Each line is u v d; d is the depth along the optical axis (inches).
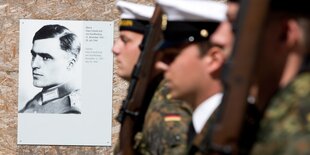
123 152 188.2
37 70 327.0
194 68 143.1
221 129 98.5
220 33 108.5
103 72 326.3
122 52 207.5
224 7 150.1
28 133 328.2
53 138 328.2
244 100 96.8
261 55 99.0
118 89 326.6
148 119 169.8
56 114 327.3
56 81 326.6
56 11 326.3
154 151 166.1
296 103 92.7
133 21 206.5
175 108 164.7
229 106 97.3
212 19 148.3
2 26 328.2
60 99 326.6
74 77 326.0
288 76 98.4
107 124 327.9
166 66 159.0
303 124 90.7
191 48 144.4
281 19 97.5
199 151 126.1
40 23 326.3
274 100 96.0
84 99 326.6
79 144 327.9
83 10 325.7
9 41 327.9
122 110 188.4
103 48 325.7
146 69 180.7
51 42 325.7
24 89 327.6
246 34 95.6
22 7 327.6
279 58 98.7
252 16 95.1
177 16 151.7
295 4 96.2
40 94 327.0
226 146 98.7
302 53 96.4
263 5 94.7
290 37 97.1
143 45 186.7
